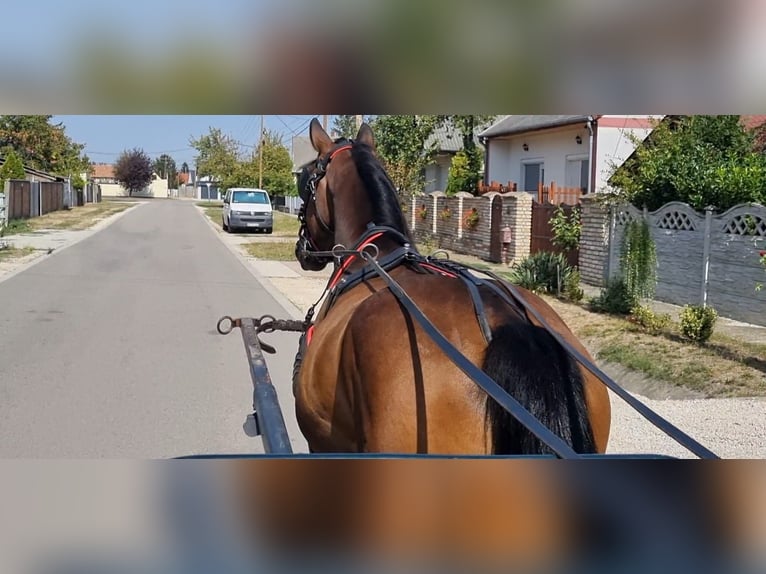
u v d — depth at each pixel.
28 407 7.00
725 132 13.75
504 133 25.50
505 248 19.14
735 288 10.96
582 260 15.25
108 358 9.08
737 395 7.23
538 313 2.85
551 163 24.23
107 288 15.27
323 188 4.30
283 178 61.94
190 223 40.84
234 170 66.06
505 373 2.37
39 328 10.94
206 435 6.28
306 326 4.21
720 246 11.25
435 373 2.54
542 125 23.05
